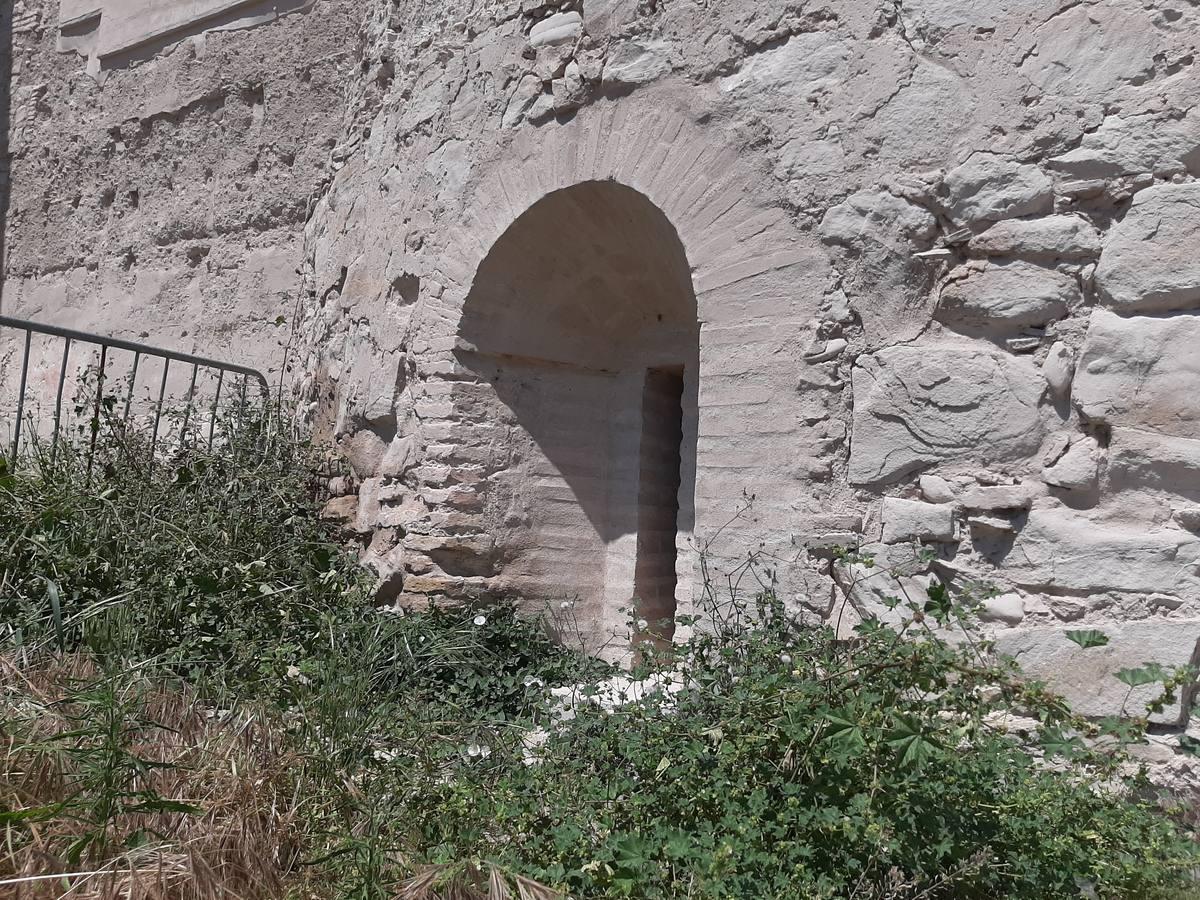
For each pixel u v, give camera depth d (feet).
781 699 9.84
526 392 19.67
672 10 16.16
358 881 9.11
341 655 13.70
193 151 32.83
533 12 18.21
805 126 14.60
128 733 10.66
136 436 20.21
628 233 17.98
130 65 35.14
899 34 13.94
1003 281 13.07
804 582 13.94
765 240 14.85
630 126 16.52
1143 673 9.03
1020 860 9.12
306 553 18.29
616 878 8.68
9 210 39.29
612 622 19.79
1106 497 12.28
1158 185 12.19
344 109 26.91
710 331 15.34
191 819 9.52
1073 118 12.71
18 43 39.63
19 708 10.87
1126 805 10.23
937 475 13.32
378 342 20.65
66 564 15.17
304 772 10.65
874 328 13.88
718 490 14.97
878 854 8.75
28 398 37.06
